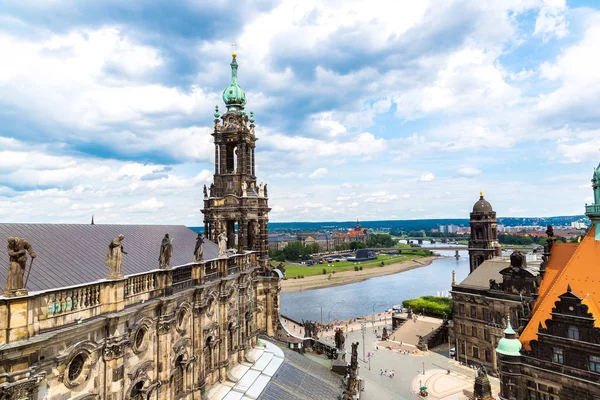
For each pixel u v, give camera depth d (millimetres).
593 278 56469
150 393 34312
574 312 53125
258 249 80750
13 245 21109
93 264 33031
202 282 44188
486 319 95812
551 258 68000
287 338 79500
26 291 21594
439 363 104062
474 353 99000
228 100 81125
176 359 39750
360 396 83062
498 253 120062
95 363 27812
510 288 90188
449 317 133625
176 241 54281
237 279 59594
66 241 34969
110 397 28688
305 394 56688
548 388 54812
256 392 50531
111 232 43438
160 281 36000
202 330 44688
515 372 57750
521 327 61156
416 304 157250
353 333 140625
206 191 80250
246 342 63438
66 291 25297
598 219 60062
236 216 77000
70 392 25547
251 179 80938
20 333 21172
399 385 90688
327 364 73125
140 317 33062
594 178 61719
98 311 27953
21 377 21188
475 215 121375
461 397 82812
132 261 38281
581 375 51688
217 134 79438
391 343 123688
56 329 23875
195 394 42812
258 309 79000
